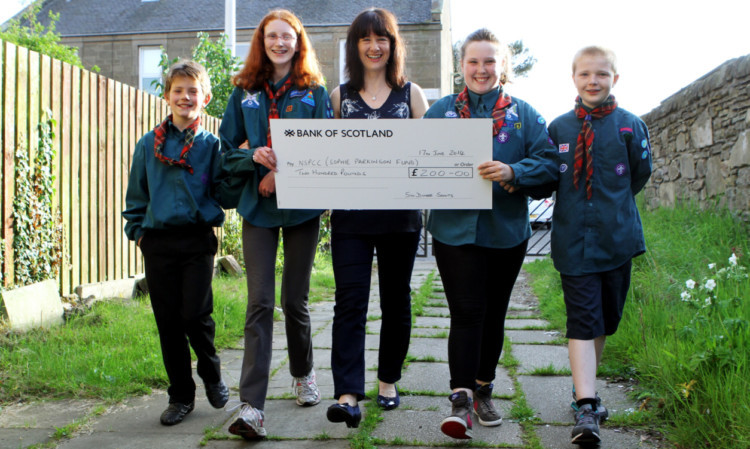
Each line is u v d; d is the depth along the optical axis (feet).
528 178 8.73
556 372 12.26
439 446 8.71
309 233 9.82
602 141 9.37
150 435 9.29
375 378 12.14
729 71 22.81
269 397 11.03
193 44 61.41
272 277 9.47
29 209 15.87
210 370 10.05
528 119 9.32
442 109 9.63
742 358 9.55
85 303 16.88
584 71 9.40
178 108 9.65
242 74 9.93
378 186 9.22
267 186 9.50
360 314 9.25
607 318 9.60
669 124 30.50
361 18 9.73
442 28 59.21
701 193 26.03
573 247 9.32
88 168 18.39
